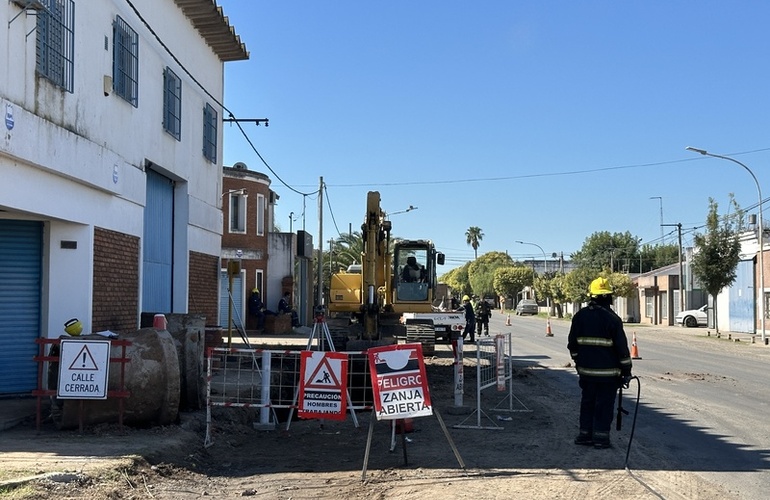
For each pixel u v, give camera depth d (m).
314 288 46.00
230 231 33.53
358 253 54.72
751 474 8.03
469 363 20.28
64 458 7.73
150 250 15.78
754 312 41.38
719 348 29.48
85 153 11.59
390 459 8.82
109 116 12.78
